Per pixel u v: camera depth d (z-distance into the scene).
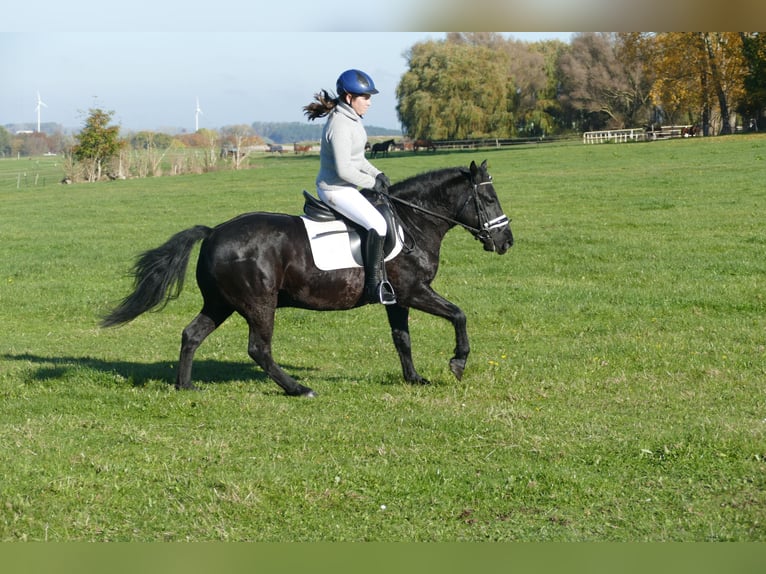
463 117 94.81
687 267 20.16
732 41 79.94
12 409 10.38
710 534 6.78
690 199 32.06
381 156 82.75
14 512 7.19
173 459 8.29
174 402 10.40
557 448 8.55
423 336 15.15
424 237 10.94
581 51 103.00
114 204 42.28
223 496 7.43
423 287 10.88
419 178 11.02
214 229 10.80
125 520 7.14
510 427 9.21
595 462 8.17
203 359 13.67
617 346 13.38
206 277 10.57
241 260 10.37
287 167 67.94
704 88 85.38
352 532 6.94
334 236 10.50
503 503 7.36
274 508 7.32
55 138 155.75
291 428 9.31
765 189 33.56
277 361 13.34
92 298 19.56
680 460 8.14
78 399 10.80
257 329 10.59
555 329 15.29
